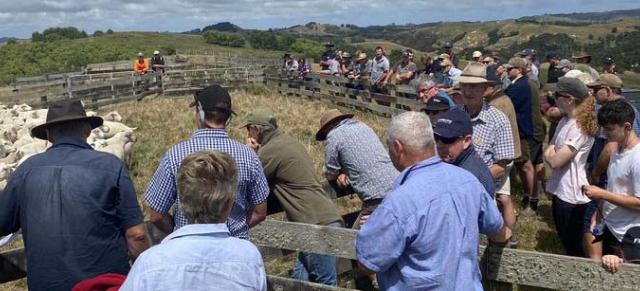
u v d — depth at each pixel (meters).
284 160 5.08
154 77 24.75
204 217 2.44
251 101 21.77
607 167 5.11
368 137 5.12
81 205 3.29
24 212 3.36
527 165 7.75
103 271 3.37
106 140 11.05
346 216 6.48
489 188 3.88
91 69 33.28
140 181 10.58
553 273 3.55
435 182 3.01
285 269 6.33
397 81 16.88
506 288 3.86
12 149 10.22
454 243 2.94
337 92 20.91
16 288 6.02
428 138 3.12
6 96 18.88
